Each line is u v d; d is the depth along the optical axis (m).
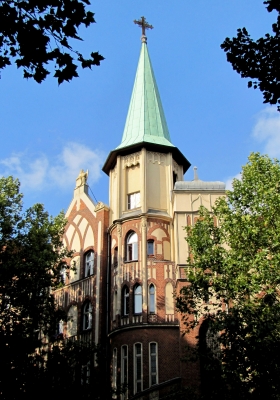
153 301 36.56
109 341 38.12
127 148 41.97
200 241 27.27
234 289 25.02
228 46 13.53
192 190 37.91
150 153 41.91
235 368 23.09
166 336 35.19
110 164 44.03
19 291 30.50
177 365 34.19
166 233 39.12
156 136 43.44
